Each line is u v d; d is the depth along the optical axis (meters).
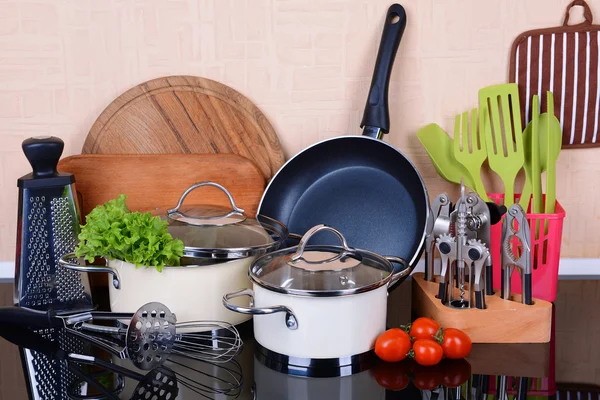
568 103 1.31
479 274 1.06
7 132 1.34
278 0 1.29
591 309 1.23
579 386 0.95
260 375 0.98
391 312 1.21
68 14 1.30
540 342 1.08
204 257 1.04
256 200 1.30
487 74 1.32
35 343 1.10
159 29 1.30
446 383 0.95
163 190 1.29
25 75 1.32
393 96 1.33
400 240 1.22
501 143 1.26
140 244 1.02
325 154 1.28
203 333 1.09
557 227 1.19
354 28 1.30
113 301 1.10
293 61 1.32
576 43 1.29
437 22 1.30
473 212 1.10
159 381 0.97
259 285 0.98
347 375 0.97
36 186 1.15
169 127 1.31
